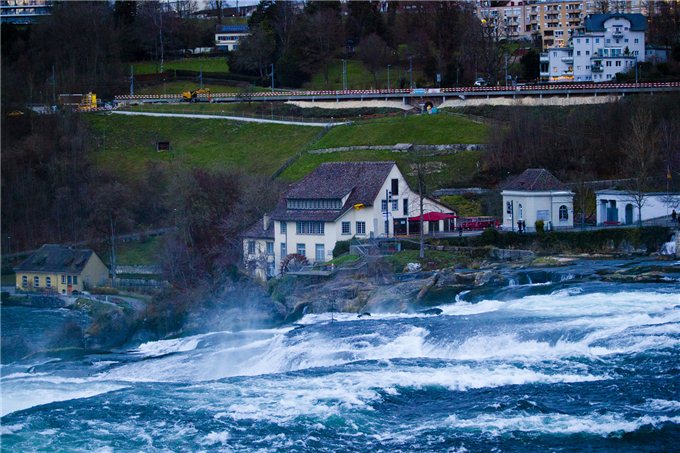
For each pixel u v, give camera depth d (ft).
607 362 352.69
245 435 317.63
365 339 410.72
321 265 565.12
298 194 631.56
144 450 310.65
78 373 432.25
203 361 427.74
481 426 310.04
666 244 545.85
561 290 454.81
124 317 538.47
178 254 654.53
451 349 391.24
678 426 298.97
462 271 522.47
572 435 298.76
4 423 338.34
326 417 327.47
